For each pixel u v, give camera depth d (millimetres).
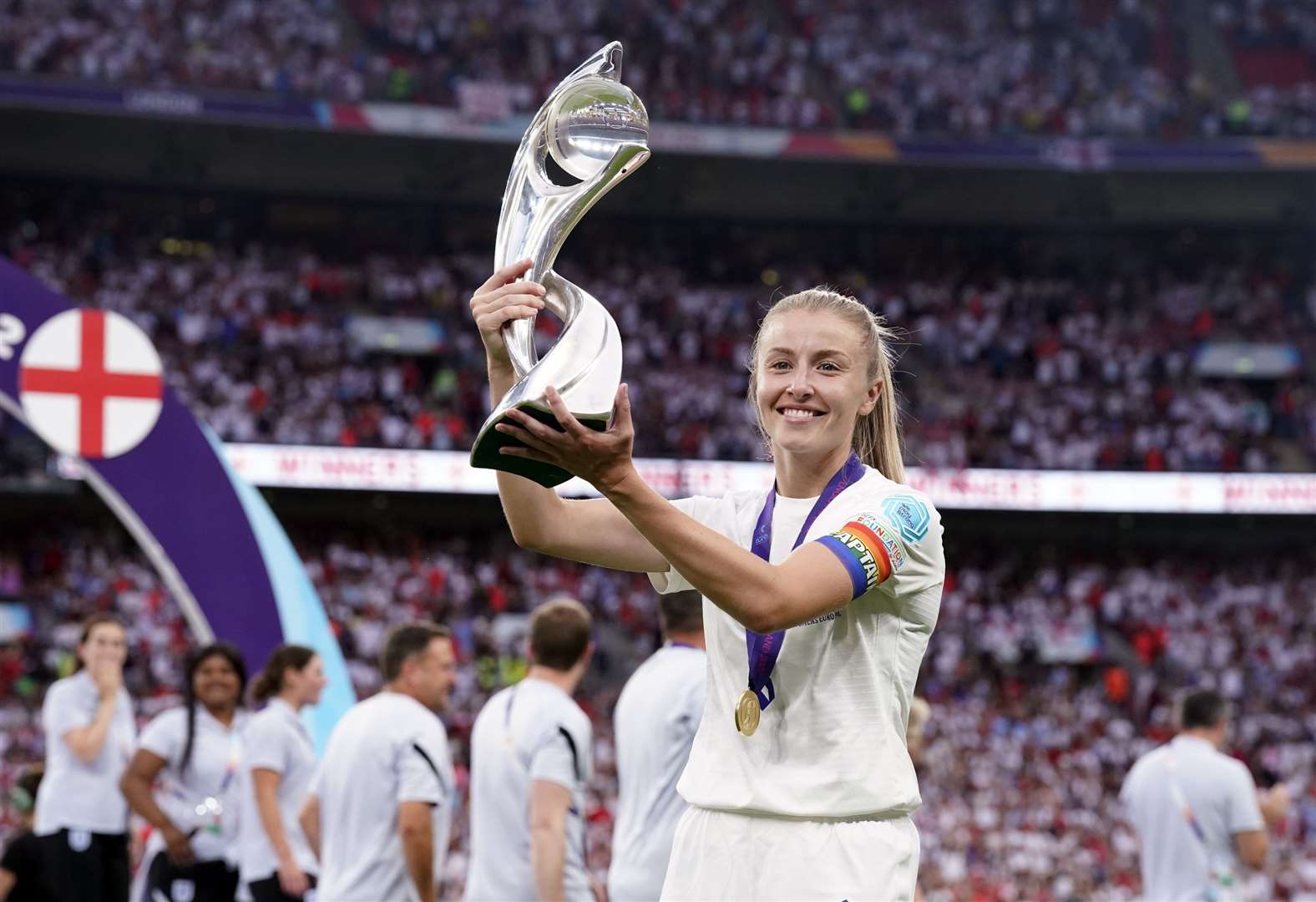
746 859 4133
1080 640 48688
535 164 4266
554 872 8406
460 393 52312
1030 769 41406
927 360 57750
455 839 32125
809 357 4316
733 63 60688
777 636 4211
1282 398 56562
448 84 56250
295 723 11203
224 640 16125
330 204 58656
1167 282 62156
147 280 52562
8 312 15234
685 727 8477
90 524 45375
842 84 62250
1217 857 11461
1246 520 53938
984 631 48969
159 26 53969
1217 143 59625
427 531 50188
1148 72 64062
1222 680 47375
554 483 3859
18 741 34875
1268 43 66500
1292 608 51219
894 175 61656
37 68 50844
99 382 15500
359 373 50656
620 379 3654
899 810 4176
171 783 11516
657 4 62219
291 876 10664
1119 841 38125
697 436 51438
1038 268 63688
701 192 61375
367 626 43062
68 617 40875
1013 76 62781
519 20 60688
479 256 59281
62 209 55312
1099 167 59219
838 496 4367
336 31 57219
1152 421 55219
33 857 11961
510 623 44500
